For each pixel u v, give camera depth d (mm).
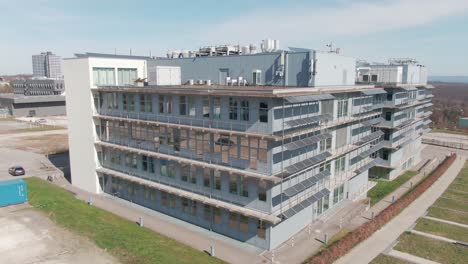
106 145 48125
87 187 52375
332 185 42312
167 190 40531
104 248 33281
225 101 34812
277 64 41062
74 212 42094
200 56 51469
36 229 37250
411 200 48438
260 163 33000
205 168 37906
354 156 48750
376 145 55312
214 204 35938
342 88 40625
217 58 45969
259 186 33500
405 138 65375
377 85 57031
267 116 31766
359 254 33844
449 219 42781
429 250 34906
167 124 38750
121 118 45125
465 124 123188
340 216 42594
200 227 39531
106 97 48562
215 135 36250
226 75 45531
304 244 35531
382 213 41656
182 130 39406
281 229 35156
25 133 103062
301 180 36906
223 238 36812
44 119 132500
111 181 50438
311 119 35531
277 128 32188
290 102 30625
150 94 42125
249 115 33125
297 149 35781
